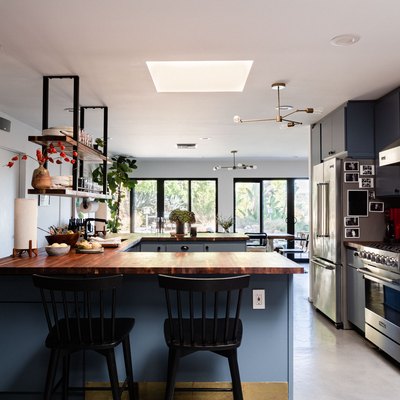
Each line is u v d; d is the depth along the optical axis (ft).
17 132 16.03
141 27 7.73
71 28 7.80
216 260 8.46
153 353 8.21
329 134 14.85
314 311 15.98
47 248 9.20
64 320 7.34
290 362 8.17
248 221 30.40
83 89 11.82
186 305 8.23
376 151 13.10
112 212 26.16
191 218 16.71
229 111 14.46
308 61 9.53
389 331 10.55
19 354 8.11
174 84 11.99
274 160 29.91
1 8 7.02
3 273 7.51
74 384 8.22
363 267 12.31
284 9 7.00
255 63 9.65
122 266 7.59
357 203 13.66
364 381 9.46
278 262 8.14
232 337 6.53
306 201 30.35
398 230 13.20
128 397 8.27
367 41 8.36
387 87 11.63
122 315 8.21
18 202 9.08
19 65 9.84
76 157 10.75
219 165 30.30
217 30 7.85
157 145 22.52
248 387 8.16
